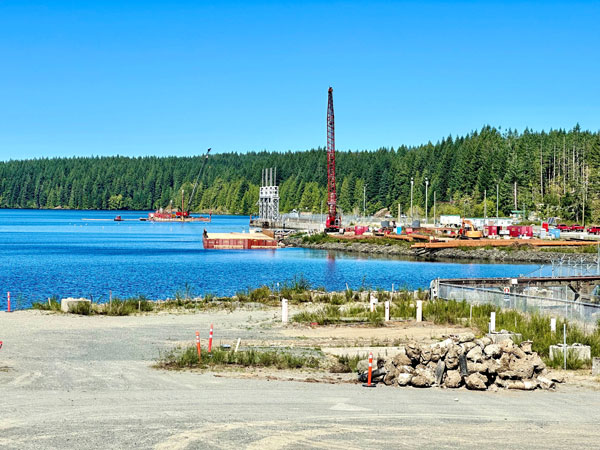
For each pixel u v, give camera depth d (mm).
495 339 29844
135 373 23156
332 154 159375
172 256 112938
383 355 27172
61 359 25562
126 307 42469
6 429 16188
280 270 88875
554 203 184125
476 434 16797
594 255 105500
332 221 158250
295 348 29281
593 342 29703
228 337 32250
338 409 18875
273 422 17359
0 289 64750
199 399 19531
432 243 117312
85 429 16359
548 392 22281
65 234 185875
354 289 67750
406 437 16391
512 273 88438
